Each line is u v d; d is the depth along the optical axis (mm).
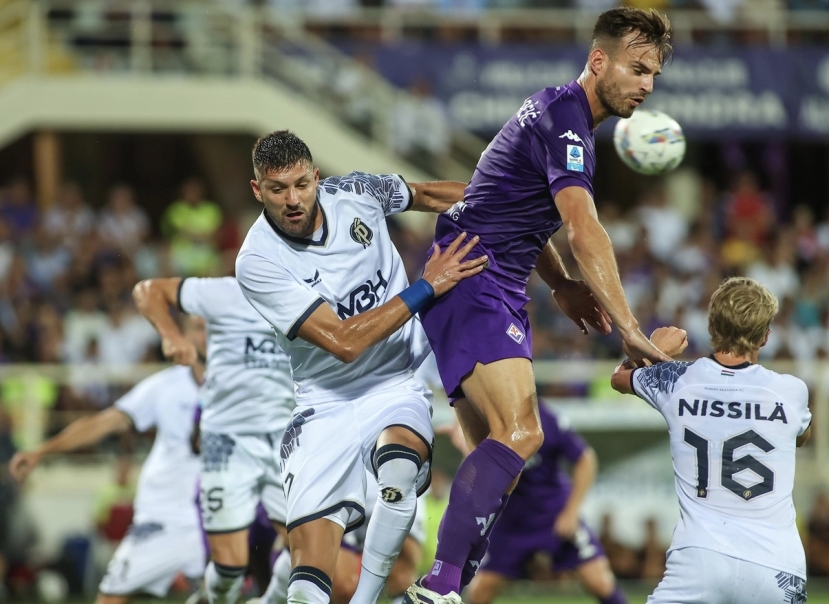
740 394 18406
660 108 60031
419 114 59094
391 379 20375
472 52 59375
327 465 19766
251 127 59219
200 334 28766
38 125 58125
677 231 60344
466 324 18828
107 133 65688
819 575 45938
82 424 30578
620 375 19453
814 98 60719
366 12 61312
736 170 68688
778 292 59125
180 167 66500
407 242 55156
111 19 59812
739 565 17781
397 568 27203
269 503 26781
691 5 63125
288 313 19219
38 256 54375
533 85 59312
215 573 26688
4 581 43781
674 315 55094
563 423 31328
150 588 30016
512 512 31641
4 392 47625
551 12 62219
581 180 18266
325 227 19797
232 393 26500
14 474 30719
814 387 49375
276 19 60375
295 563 19609
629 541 44219
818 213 69500
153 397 30703
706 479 18281
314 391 20391
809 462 48375
